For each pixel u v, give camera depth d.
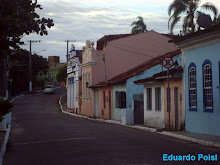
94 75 39.53
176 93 19.39
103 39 40.59
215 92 15.48
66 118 35.16
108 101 33.09
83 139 15.13
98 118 35.25
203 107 16.50
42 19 9.73
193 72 17.53
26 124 27.06
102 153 11.07
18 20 8.94
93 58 39.62
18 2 9.20
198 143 13.91
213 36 15.29
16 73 78.75
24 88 83.31
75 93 48.88
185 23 35.88
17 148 13.80
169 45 38.84
